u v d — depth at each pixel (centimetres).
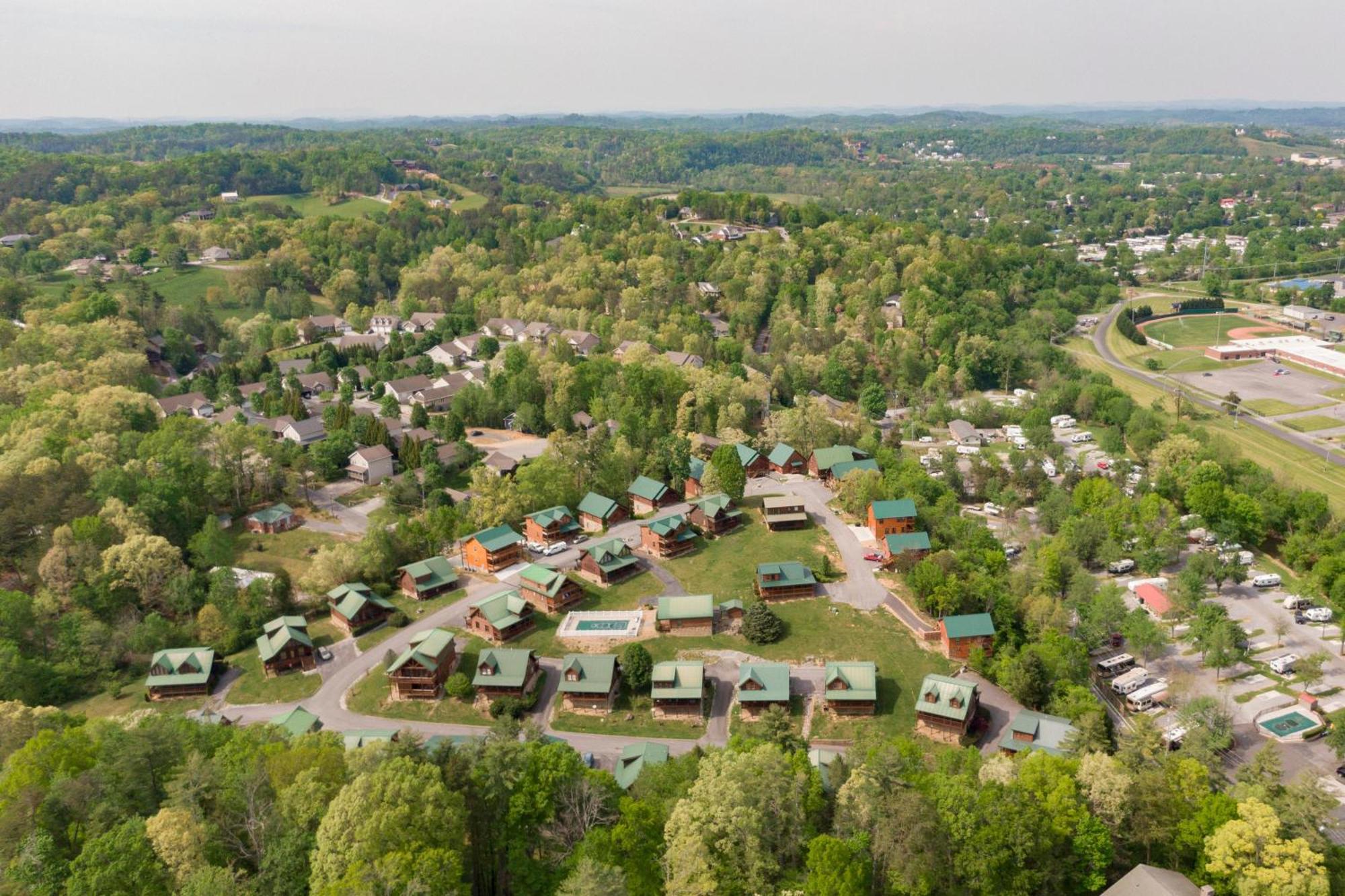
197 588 16375
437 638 13750
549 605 15425
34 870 8106
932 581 14788
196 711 13462
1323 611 15762
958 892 8631
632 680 13262
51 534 17125
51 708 11988
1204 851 8756
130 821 8481
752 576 16438
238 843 8706
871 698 12625
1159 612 15825
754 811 8669
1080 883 8869
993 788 9038
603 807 9406
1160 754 10912
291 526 19712
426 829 8188
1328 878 8281
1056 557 16188
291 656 14475
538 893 8669
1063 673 13162
